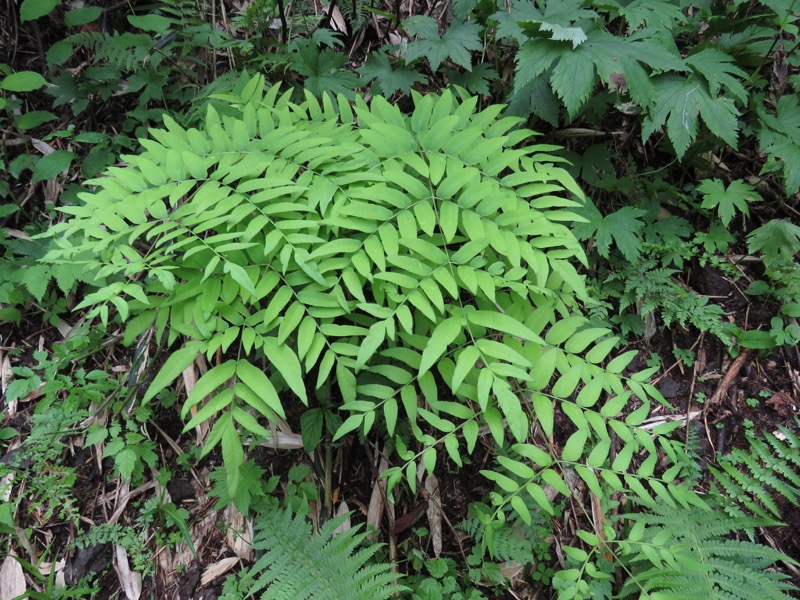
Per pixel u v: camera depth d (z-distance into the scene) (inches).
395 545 91.2
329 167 70.7
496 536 86.4
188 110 112.7
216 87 103.5
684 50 114.1
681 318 103.0
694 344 107.7
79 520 92.6
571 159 109.4
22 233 109.7
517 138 78.4
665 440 72.5
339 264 64.9
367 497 94.1
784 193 116.2
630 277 104.2
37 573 82.8
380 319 73.4
